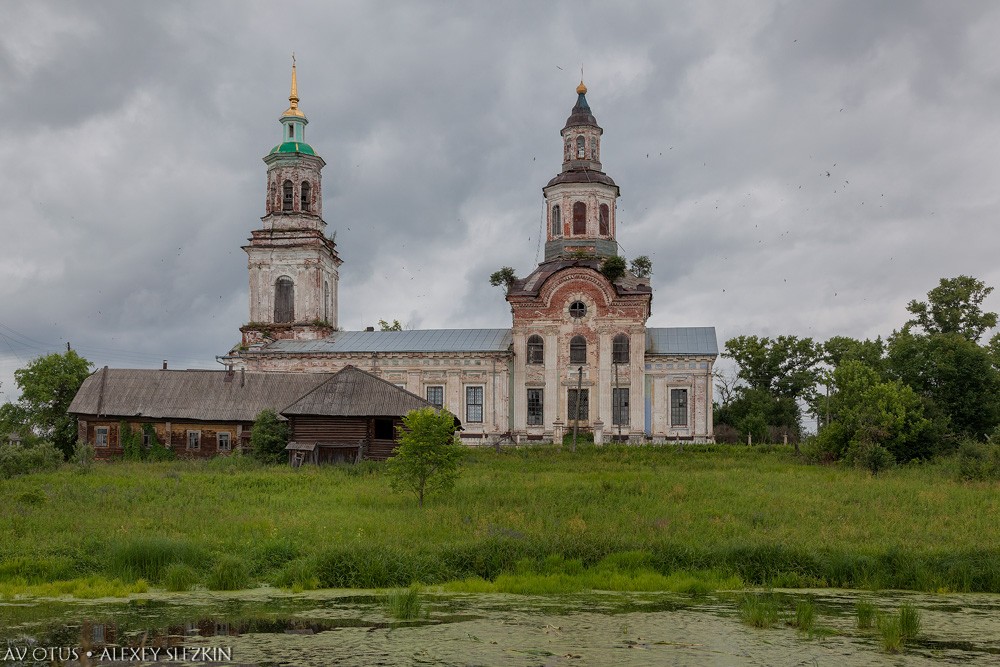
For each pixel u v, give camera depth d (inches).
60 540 1163.3
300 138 3346.5
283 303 3316.9
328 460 2352.4
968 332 3208.7
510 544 1145.4
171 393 2694.4
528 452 2463.1
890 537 1231.5
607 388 2920.8
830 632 834.2
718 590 1032.2
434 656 742.5
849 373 2374.5
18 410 3090.6
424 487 1642.5
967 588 1052.5
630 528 1280.8
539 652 756.0
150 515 1365.7
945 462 2121.1
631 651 761.0
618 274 2940.5
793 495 1598.2
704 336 3038.9
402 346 3134.8
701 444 2588.6
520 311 2994.6
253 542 1170.0
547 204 3260.3
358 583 1042.1
